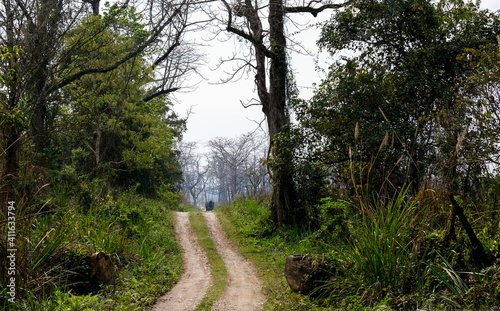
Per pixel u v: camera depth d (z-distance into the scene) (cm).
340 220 1484
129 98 2788
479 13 1711
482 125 1080
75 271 977
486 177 1022
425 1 1741
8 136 1182
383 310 688
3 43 1412
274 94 2073
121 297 969
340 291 851
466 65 1516
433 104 1617
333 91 1716
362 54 1841
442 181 834
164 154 3133
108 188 2156
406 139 1509
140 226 1811
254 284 1212
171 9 1750
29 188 1367
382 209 855
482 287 628
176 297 1069
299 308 881
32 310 748
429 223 820
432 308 653
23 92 1507
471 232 711
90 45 2080
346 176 1658
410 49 1753
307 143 1831
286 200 1989
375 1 1781
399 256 775
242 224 2200
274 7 2072
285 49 2070
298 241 1748
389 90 1695
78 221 1319
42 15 1459
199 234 2075
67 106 2498
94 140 2941
